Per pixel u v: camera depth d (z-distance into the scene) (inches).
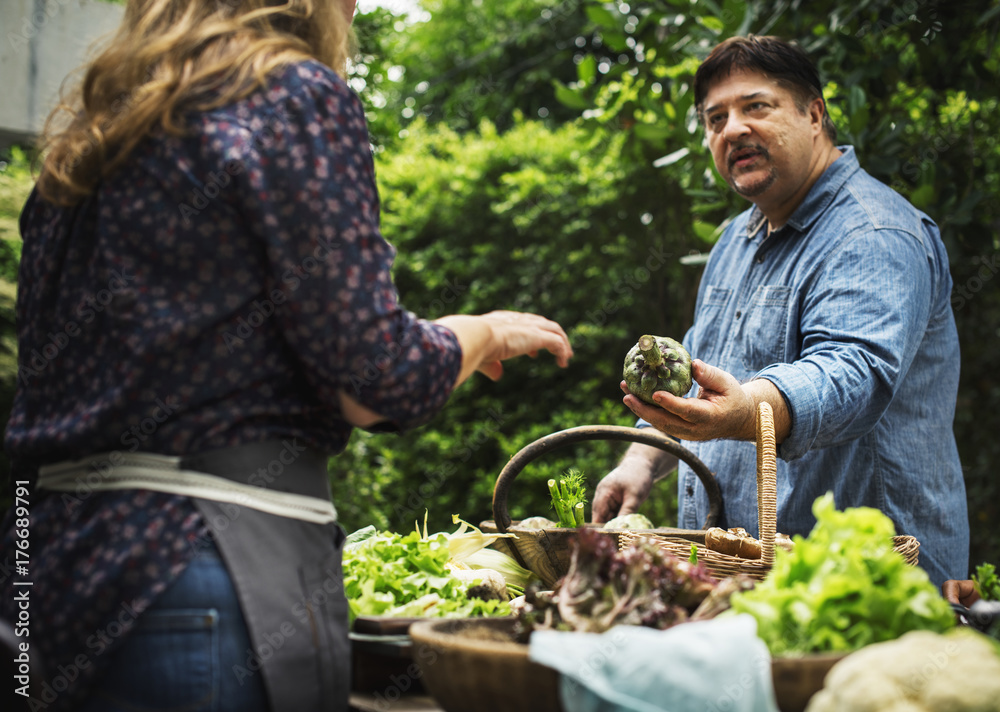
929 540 82.8
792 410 64.7
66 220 42.6
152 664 38.0
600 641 38.4
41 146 46.9
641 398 68.5
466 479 279.9
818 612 39.8
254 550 39.8
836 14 129.6
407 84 429.1
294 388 42.3
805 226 86.3
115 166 40.7
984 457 190.7
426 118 423.5
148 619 38.2
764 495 56.7
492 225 297.1
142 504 39.0
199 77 40.7
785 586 41.8
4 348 217.6
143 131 40.1
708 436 65.2
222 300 39.6
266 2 45.8
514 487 259.0
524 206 282.7
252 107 40.3
